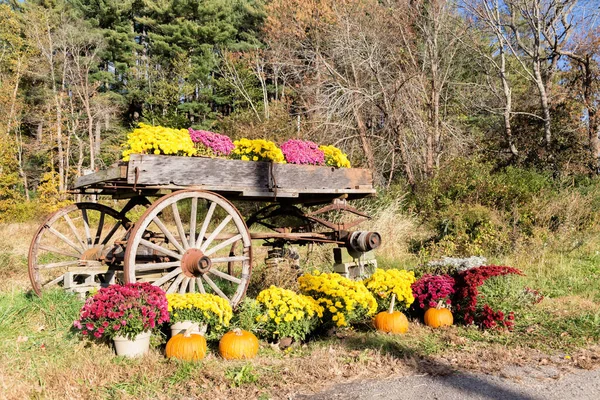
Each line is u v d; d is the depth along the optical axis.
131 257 5.01
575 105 16.55
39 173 28.66
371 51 15.24
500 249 10.16
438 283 6.07
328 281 5.45
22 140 28.59
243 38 32.03
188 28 30.67
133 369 4.20
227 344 4.60
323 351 4.83
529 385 4.07
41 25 28.28
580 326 5.84
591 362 4.65
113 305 4.42
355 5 17.09
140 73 31.56
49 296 5.84
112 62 33.66
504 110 18.72
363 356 4.70
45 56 28.17
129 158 5.13
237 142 6.13
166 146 5.32
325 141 14.54
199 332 4.84
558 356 4.87
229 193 5.93
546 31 17.50
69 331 5.04
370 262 7.53
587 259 9.60
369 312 5.56
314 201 7.62
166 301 4.65
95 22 31.50
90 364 4.23
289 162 6.51
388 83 15.54
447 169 13.20
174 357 4.41
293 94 20.91
